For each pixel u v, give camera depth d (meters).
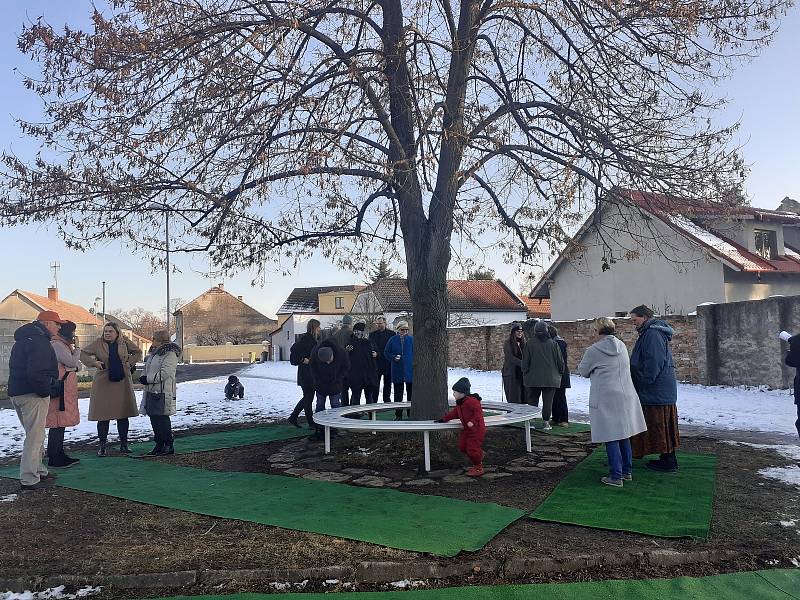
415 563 4.26
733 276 22.27
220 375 31.69
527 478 6.75
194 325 85.81
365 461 7.58
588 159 8.55
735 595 3.92
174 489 6.58
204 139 7.66
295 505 5.83
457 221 9.12
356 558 4.39
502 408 8.80
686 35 8.09
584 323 20.14
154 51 7.50
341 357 9.48
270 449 8.78
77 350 8.48
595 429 6.46
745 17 8.12
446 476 6.87
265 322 88.25
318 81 7.56
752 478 6.65
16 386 6.73
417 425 6.98
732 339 15.49
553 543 4.68
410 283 8.45
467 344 25.42
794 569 4.28
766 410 12.25
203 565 4.33
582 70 8.89
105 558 4.53
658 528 4.98
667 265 23.47
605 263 10.16
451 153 8.12
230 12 7.81
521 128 9.15
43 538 5.05
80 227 7.90
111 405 8.57
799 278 24.11
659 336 6.85
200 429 11.12
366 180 8.84
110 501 6.16
